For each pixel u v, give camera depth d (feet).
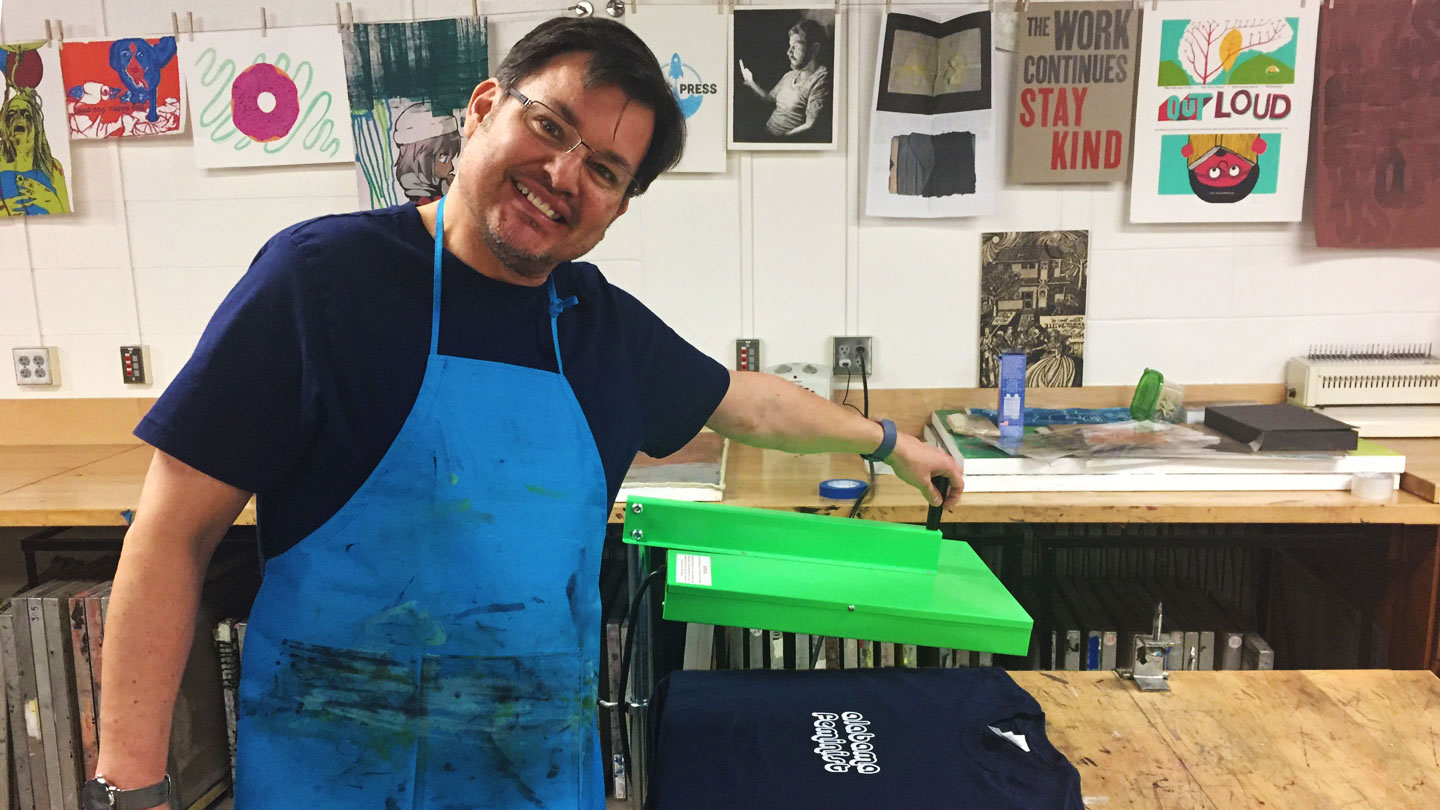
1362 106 6.75
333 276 2.66
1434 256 6.99
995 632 3.27
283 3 7.08
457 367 2.78
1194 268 7.13
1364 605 6.23
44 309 7.61
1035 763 2.87
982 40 6.78
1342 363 6.84
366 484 2.72
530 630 2.86
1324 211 6.89
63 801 6.34
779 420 3.97
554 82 2.60
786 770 2.81
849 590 3.38
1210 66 6.79
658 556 5.15
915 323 7.33
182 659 2.69
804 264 7.27
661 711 3.25
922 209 7.07
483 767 2.89
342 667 2.76
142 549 2.58
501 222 2.66
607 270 7.35
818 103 6.98
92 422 7.72
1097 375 7.34
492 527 2.81
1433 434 6.79
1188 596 7.04
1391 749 3.12
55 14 7.18
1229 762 3.06
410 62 7.06
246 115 7.21
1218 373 7.28
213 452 2.54
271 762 2.81
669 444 3.79
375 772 2.81
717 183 7.18
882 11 6.89
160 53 7.16
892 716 3.13
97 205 7.44
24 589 6.89
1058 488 5.78
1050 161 6.98
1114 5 6.78
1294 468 5.69
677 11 6.91
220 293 7.54
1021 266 7.18
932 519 4.33
